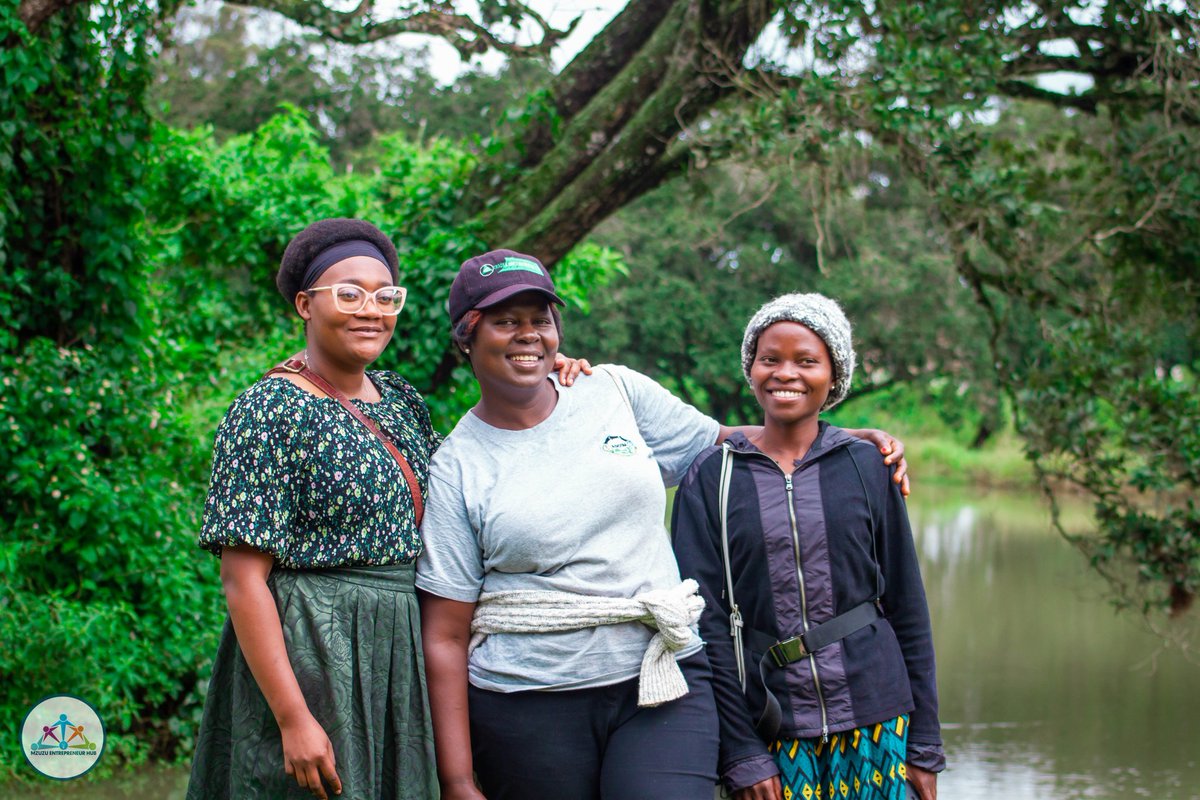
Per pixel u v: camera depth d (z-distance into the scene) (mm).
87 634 6062
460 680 2818
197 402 9680
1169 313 8500
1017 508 24891
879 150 7598
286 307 8828
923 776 2926
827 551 2877
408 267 7148
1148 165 7805
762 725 2879
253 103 24969
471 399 7734
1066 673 9680
